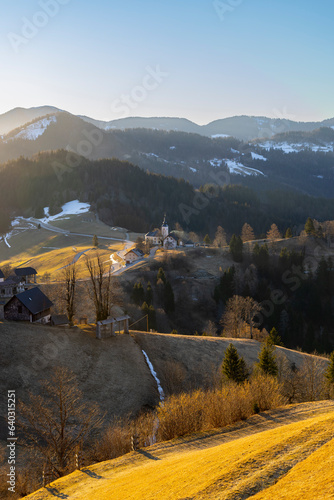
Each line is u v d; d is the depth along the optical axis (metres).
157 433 37.84
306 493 15.85
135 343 63.72
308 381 58.12
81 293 93.94
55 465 35.38
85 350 57.12
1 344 51.25
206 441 34.59
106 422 44.62
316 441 22.69
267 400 44.28
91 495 24.56
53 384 47.88
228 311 107.62
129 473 27.66
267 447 23.92
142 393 52.25
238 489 18.70
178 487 21.64
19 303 61.50
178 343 68.19
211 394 43.03
